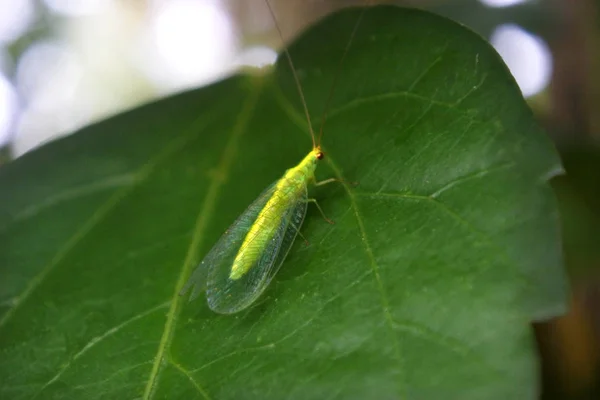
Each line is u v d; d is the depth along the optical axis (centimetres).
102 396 9
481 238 9
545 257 9
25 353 9
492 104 9
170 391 9
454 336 9
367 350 9
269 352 9
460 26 10
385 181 10
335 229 10
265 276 10
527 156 9
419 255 9
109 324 10
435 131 10
